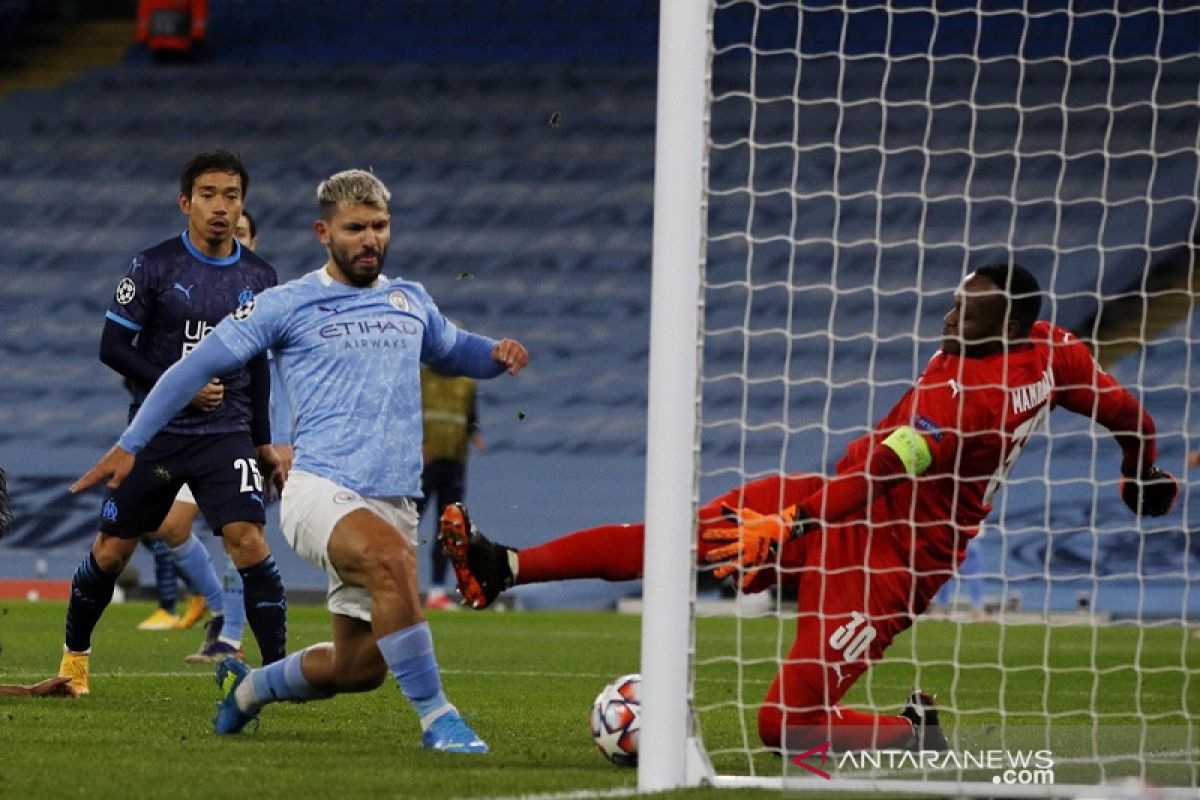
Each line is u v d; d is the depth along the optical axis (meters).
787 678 19.55
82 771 16.89
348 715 24.17
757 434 78.88
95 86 101.62
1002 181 86.06
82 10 106.69
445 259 90.38
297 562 73.94
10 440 83.38
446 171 94.69
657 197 17.16
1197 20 86.31
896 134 88.81
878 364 80.94
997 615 63.44
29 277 92.19
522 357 20.12
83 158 98.00
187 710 24.31
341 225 18.94
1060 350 20.19
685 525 16.77
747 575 18.16
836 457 78.19
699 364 17.02
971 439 19.41
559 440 81.56
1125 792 16.20
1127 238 82.25
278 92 100.25
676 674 16.61
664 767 16.55
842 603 19.56
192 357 18.72
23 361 87.94
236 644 34.91
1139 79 86.25
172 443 25.56
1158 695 32.75
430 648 19.12
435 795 15.42
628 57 99.50
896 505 19.62
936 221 85.19
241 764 17.69
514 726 23.58
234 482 25.67
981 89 88.12
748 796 15.87
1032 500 71.00
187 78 101.38
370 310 19.16
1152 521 68.62
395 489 19.02
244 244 31.12
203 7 102.38
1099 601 67.12
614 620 59.84
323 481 18.80
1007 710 29.14
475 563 17.92
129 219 94.69
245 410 26.25
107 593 26.52
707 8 17.30
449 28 102.25
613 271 89.12
